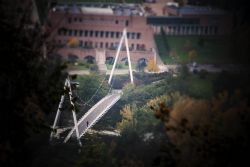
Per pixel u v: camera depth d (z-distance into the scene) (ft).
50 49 74.79
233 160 55.21
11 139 60.03
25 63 59.77
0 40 57.77
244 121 66.03
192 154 59.36
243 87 75.10
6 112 59.52
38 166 70.79
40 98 61.93
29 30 62.95
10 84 59.62
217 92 75.31
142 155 75.56
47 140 77.00
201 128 58.44
